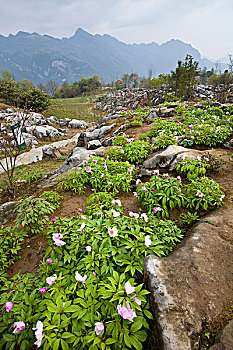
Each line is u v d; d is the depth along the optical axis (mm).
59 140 19094
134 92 47875
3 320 2086
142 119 10820
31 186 6383
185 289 1934
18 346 1988
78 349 1698
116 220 2916
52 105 36844
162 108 11938
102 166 5211
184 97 34094
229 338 1573
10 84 27594
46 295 2125
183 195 3627
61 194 4898
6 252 3115
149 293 1970
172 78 34188
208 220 2980
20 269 3020
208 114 9648
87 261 2338
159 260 2240
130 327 1764
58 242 2484
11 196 5773
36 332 1628
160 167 5172
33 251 3338
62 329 1783
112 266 2414
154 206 3645
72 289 2184
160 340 1616
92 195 4148
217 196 3449
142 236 2584
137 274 2328
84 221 2928
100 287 2068
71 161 7250
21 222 3799
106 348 1619
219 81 41094
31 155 12453
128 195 4590
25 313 2033
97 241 2600
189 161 4660
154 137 7410
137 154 6105
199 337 1608
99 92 68562
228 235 2631
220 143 6332
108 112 34469
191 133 6613
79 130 24297
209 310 1787
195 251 2377
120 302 1821
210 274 2104
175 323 1671
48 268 2484
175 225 3086
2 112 21375
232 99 19250
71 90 77062
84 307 1918
